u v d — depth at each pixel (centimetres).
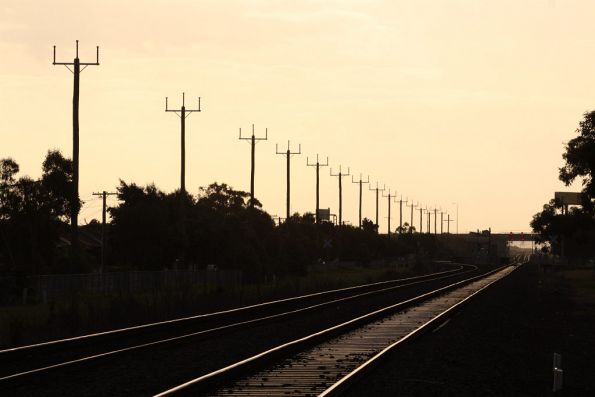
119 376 5625
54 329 8381
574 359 6869
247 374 5581
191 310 11419
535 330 9419
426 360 6419
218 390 4934
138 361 6384
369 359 6019
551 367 6284
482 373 5828
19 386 5212
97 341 7131
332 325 9812
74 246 16238
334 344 7506
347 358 6462
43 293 13900
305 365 6047
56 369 5697
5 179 17575
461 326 9562
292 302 13188
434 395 4900
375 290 17950
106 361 6322
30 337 7781
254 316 11181
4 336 7862
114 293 15062
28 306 12850
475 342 7875
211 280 19250
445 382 5375
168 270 18788
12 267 14525
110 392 5016
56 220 17775
